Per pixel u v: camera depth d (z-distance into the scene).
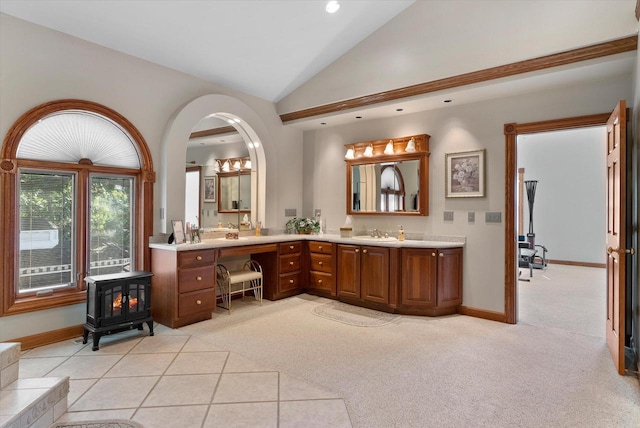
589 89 3.56
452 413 2.22
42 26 3.22
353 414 2.20
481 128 4.18
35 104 3.19
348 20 4.10
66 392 2.21
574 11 3.17
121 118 3.76
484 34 3.63
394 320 4.06
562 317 4.20
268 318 4.12
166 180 4.07
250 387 2.52
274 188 5.40
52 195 3.44
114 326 3.30
